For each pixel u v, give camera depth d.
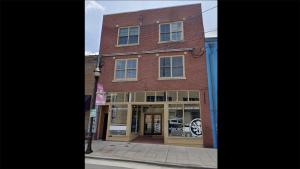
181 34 13.85
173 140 12.17
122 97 13.80
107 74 14.45
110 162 8.05
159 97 13.13
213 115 12.04
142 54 14.15
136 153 9.65
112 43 15.02
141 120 15.48
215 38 13.22
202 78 12.73
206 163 8.02
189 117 12.41
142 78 13.72
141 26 14.79
